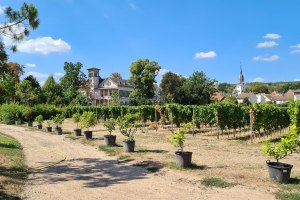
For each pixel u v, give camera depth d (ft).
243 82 436.35
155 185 27.53
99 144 56.95
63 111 151.12
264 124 63.57
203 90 193.16
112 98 232.94
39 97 194.08
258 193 24.08
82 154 46.55
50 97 203.82
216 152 44.75
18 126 113.80
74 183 29.04
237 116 68.08
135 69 233.35
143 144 55.47
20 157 43.14
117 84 272.31
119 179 30.25
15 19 36.11
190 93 194.49
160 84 228.43
